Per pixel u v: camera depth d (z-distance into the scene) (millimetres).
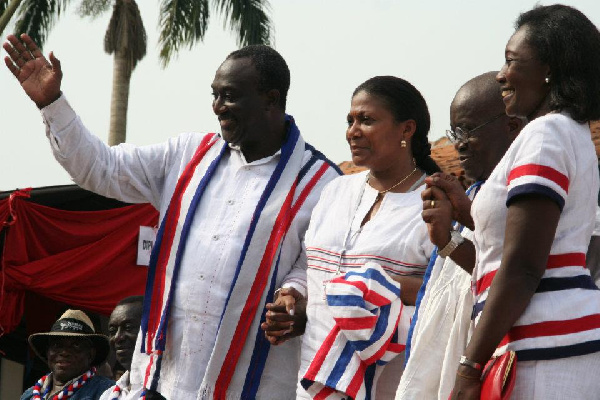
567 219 4594
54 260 15883
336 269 6605
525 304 4402
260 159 7590
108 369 12758
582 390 4426
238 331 7172
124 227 16344
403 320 6297
